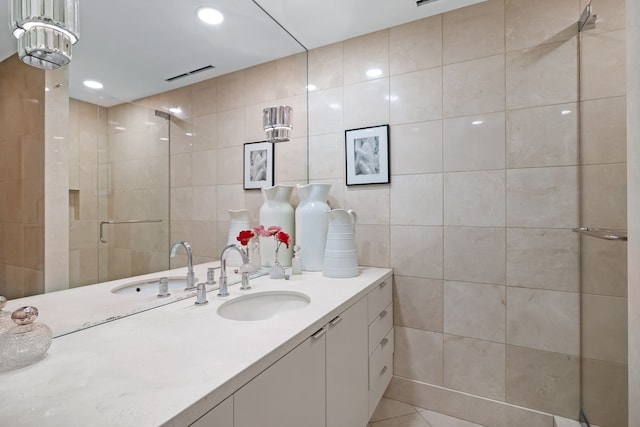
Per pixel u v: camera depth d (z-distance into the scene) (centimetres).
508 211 164
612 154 130
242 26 166
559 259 154
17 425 54
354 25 189
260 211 184
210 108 154
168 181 135
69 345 86
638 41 77
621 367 122
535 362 159
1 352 70
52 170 96
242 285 148
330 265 172
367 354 150
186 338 91
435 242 181
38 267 93
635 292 82
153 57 127
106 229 111
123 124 117
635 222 81
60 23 92
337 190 207
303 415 97
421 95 184
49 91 95
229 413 68
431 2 168
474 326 172
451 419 175
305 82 213
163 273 131
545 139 156
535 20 158
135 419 55
